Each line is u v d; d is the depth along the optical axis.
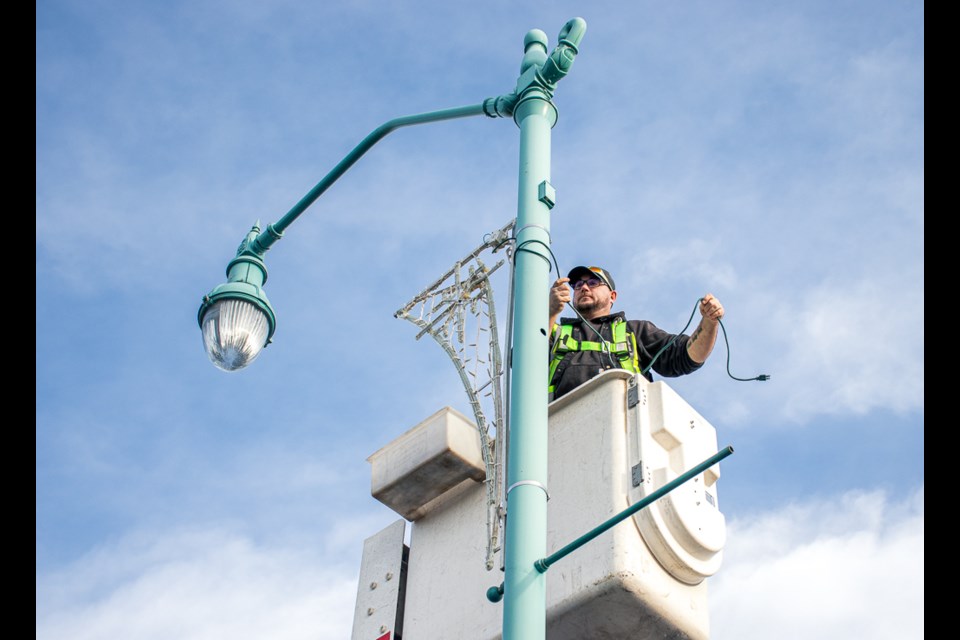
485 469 6.51
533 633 4.66
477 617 6.12
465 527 6.55
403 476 6.68
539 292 5.61
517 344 5.46
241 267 7.13
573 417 6.35
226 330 6.88
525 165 6.05
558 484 6.13
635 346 6.91
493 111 6.47
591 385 6.34
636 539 5.67
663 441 6.05
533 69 6.39
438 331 6.62
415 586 6.64
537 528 4.95
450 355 6.49
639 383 6.20
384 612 6.70
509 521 4.99
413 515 6.94
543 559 4.86
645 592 5.54
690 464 5.98
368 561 7.06
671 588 5.67
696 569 5.72
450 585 6.41
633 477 5.88
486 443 6.33
